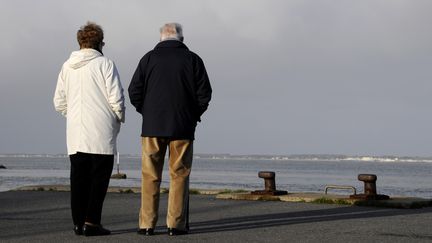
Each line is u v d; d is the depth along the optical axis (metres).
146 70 7.22
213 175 102.75
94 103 7.14
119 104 7.14
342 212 9.75
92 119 7.10
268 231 7.32
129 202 11.55
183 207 7.05
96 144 7.04
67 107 7.34
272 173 12.59
